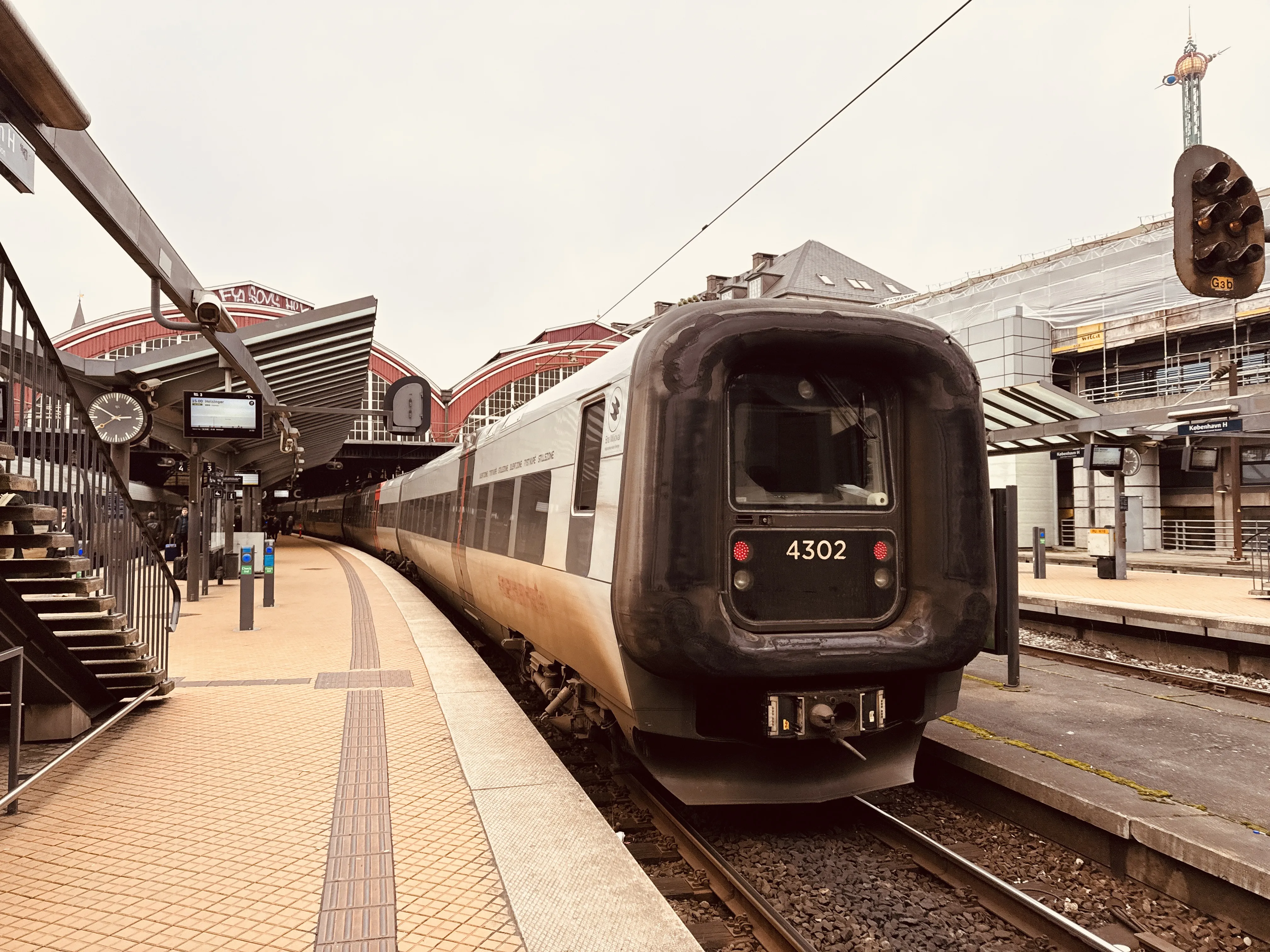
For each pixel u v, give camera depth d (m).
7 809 4.09
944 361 4.70
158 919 3.03
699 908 4.03
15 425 4.84
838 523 4.68
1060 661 9.22
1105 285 26.48
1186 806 4.40
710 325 4.41
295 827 3.90
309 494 72.94
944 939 3.71
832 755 4.79
